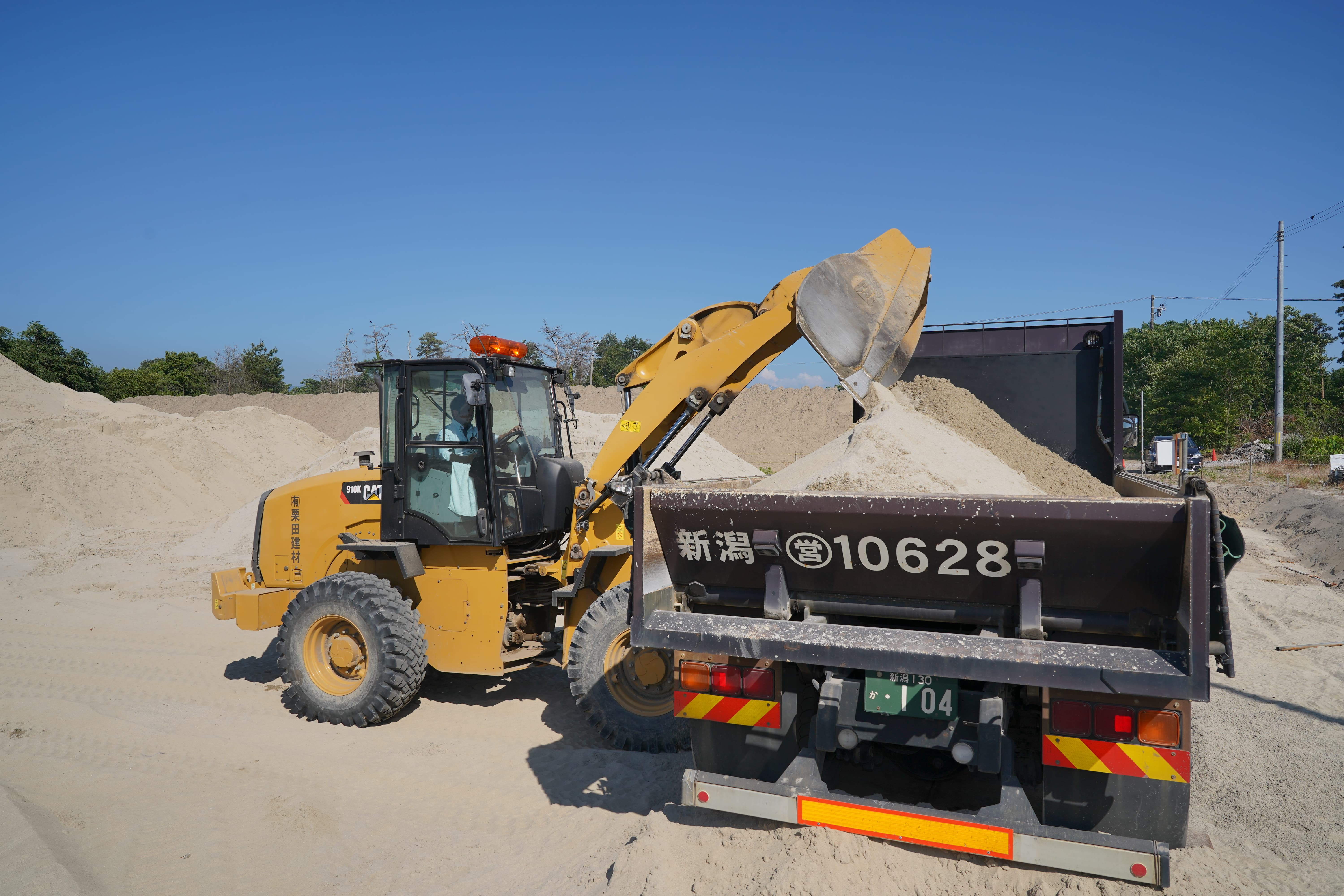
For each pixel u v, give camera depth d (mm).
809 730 3459
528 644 6039
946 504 2898
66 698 6168
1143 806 2717
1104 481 6641
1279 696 5816
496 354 5730
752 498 3217
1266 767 4535
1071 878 2842
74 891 3287
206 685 6512
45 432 17844
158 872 3553
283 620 5754
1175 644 2844
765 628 3229
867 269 4867
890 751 3742
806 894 2811
